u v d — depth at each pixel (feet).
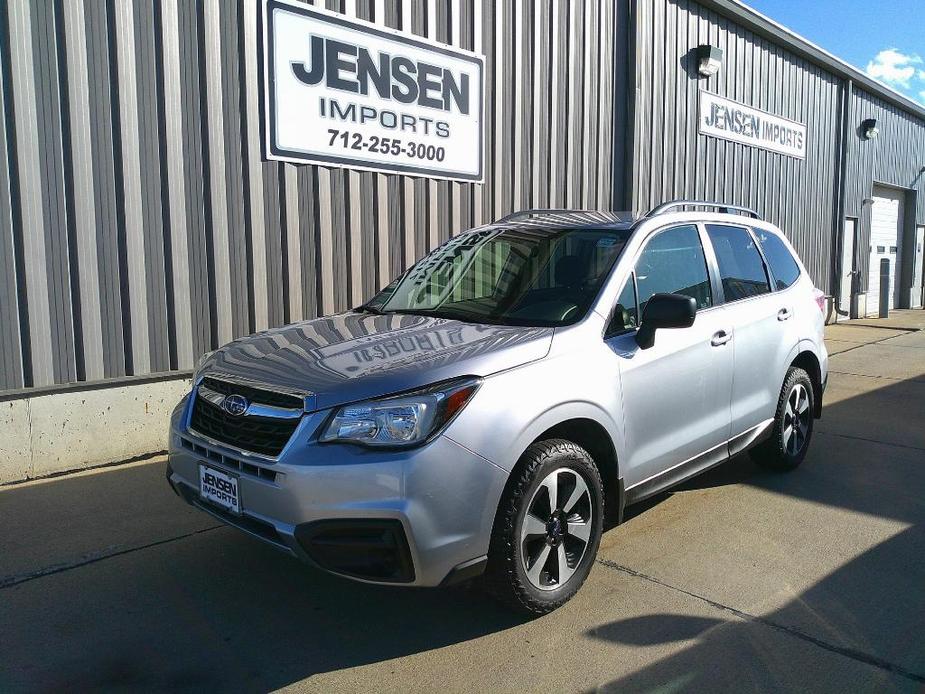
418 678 9.57
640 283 13.30
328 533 9.30
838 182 52.75
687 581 12.21
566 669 9.75
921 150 66.54
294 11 20.71
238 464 10.14
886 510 15.55
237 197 20.08
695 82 37.68
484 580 10.49
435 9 24.58
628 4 32.99
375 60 22.85
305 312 21.80
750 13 39.78
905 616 11.11
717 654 10.07
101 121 17.47
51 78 16.65
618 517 12.19
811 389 18.29
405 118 23.89
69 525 14.47
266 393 10.27
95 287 17.66
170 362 19.11
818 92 49.21
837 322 54.19
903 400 26.91
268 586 12.07
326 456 9.36
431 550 9.40
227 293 20.06
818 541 13.91
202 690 9.31
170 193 18.75
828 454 19.81
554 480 10.75
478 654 10.11
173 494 16.26
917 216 66.69
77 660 9.93
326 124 21.77
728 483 17.30
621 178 33.60
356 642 10.43
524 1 27.91
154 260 18.62
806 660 9.95
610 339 12.20
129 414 18.49
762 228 17.90
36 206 16.65
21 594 11.71
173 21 18.53
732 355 14.83
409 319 13.06
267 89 20.33
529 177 28.78
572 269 13.29
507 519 10.15
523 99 28.22
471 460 9.70
